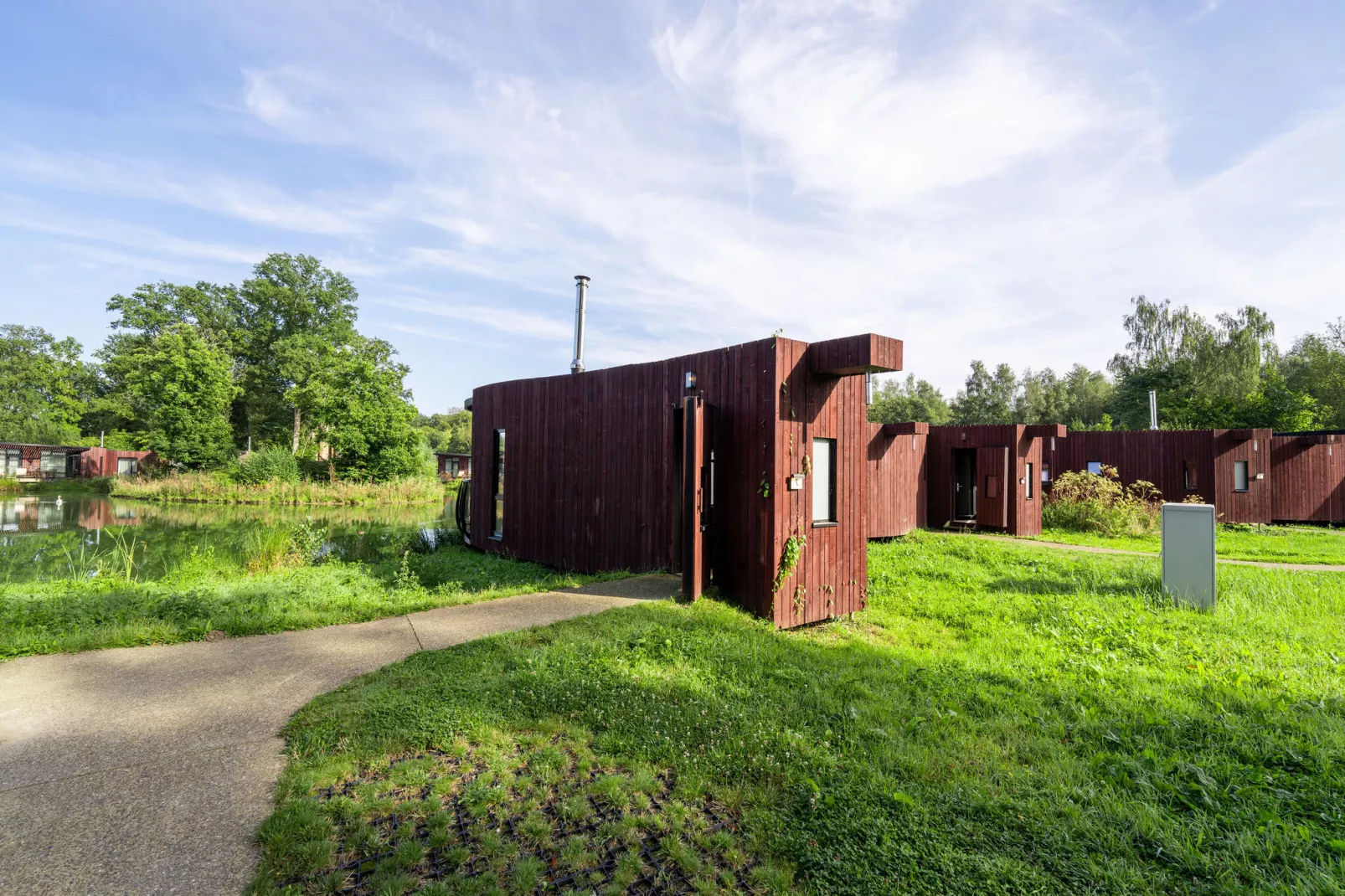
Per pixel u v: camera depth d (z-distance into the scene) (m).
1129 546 12.61
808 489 6.61
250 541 13.67
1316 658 5.09
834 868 2.32
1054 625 6.24
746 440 6.66
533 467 10.83
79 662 4.63
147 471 38.25
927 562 10.02
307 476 36.44
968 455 17.02
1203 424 35.12
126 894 2.11
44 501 30.77
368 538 16.20
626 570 8.84
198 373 38.19
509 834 2.51
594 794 2.83
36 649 4.83
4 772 2.93
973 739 3.45
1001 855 2.41
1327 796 2.83
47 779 2.87
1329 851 2.44
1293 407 31.92
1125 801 2.83
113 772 2.94
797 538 6.39
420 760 3.05
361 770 2.99
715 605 6.29
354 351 38.19
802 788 2.84
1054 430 14.45
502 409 11.73
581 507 9.76
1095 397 56.50
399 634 5.42
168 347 38.03
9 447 42.22
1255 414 33.00
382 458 36.09
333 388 36.12
